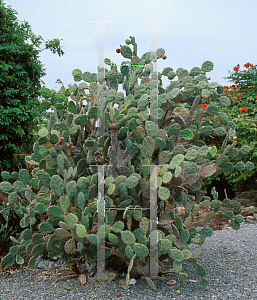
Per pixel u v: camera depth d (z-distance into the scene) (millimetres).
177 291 1979
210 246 3014
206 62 2512
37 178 2500
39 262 2549
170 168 2006
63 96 2559
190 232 2193
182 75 2570
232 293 1948
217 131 2588
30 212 2277
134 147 2195
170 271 2307
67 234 2121
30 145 5160
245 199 5449
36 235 2211
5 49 4641
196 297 1899
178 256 1916
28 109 4840
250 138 4945
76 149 2480
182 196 2160
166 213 2180
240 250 2842
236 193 5742
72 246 2109
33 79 5070
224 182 6180
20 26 5191
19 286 2143
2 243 2566
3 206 3129
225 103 2545
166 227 2311
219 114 2641
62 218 2133
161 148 2152
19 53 4664
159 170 2072
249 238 3238
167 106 2361
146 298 1893
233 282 2123
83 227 1943
